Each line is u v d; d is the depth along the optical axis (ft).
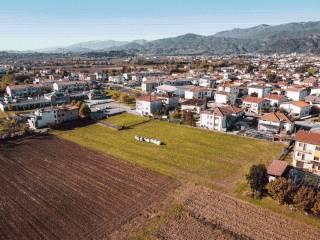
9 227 160.76
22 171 230.89
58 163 245.45
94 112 412.98
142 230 156.04
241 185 201.57
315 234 150.41
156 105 415.23
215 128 332.39
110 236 152.25
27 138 311.27
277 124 314.76
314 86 535.19
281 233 151.33
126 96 498.28
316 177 199.52
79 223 163.43
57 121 362.12
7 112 426.51
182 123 360.07
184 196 189.16
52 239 150.71
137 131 333.62
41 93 566.77
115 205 180.55
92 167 236.63
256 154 258.78
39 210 176.65
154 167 234.58
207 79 631.56
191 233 152.05
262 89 492.95
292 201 175.11
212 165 237.04
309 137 222.28
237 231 153.07
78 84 616.80
